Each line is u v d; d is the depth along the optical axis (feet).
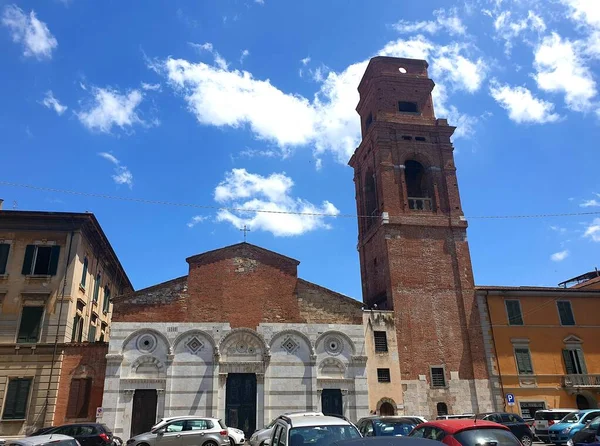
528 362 122.31
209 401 103.45
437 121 145.89
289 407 105.81
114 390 101.45
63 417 99.55
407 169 150.00
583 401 123.13
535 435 99.60
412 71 154.71
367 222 148.36
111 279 153.28
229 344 109.40
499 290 127.44
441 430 37.63
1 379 100.48
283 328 112.06
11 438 96.02
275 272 117.08
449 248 130.82
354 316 115.96
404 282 124.57
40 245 111.45
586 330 128.16
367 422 67.15
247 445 93.20
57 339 104.01
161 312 109.50
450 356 118.93
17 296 106.63
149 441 75.56
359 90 164.55
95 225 118.83
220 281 114.32
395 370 114.32
